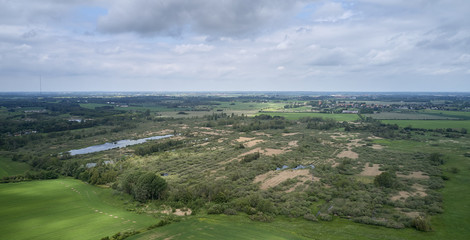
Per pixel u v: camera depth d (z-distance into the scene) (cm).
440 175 10938
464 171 11394
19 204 9262
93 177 11700
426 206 8006
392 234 6575
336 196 9194
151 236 6719
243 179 11019
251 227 7181
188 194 9319
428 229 6638
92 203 9456
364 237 6469
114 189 10781
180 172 12688
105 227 7388
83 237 6825
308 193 9469
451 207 7975
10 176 12356
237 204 8594
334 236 6581
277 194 9406
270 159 14225
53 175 12775
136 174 10431
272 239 6469
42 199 9769
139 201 9444
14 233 7106
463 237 6281
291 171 12212
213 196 9169
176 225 7375
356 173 11688
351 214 7756
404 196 8981
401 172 11675
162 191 9538
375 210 7956
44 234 7031
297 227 7162
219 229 7069
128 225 7512
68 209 8844
